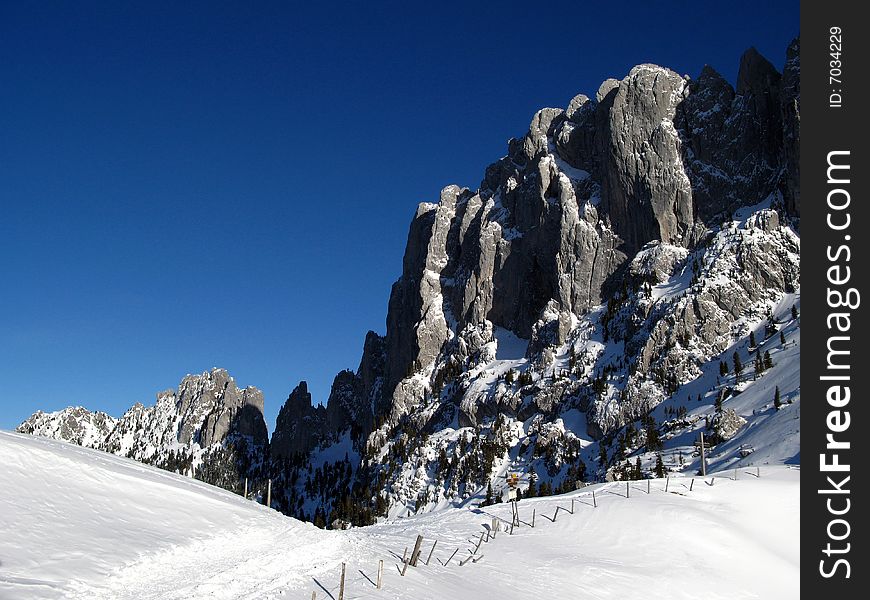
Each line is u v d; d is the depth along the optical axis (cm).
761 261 18175
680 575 5641
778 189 19862
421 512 19388
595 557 5906
